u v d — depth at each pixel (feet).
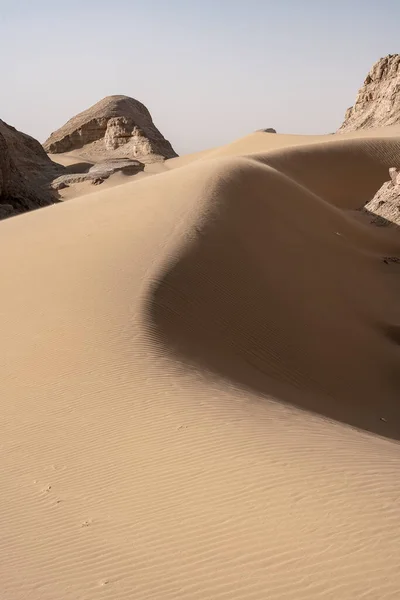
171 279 59.93
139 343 45.14
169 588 19.70
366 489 23.25
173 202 85.92
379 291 87.92
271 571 19.43
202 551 21.21
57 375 40.86
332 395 53.06
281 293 68.64
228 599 18.66
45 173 258.37
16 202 153.69
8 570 22.25
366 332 70.85
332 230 103.76
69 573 21.48
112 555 22.11
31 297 56.29
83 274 60.64
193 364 44.04
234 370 47.39
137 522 23.93
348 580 18.29
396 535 19.88
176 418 33.12
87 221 83.35
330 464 25.96
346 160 189.47
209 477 26.17
